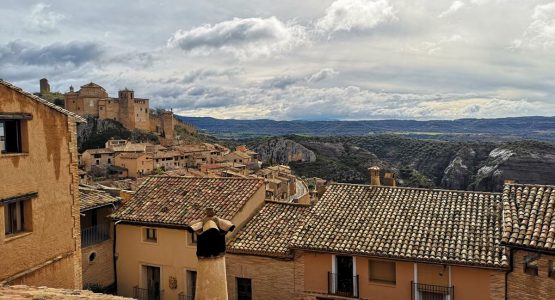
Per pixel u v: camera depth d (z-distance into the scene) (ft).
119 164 396.57
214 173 341.62
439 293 68.69
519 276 63.67
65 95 546.26
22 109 55.21
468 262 64.75
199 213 84.17
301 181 391.04
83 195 86.63
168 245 85.25
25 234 55.57
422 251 68.08
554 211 66.18
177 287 84.69
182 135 647.15
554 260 60.54
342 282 74.49
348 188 87.86
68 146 62.85
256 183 92.22
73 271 63.57
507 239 62.90
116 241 89.61
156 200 91.45
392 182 99.55
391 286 71.41
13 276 53.72
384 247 70.13
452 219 73.97
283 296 77.51
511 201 71.00
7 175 53.11
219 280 26.32
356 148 629.92
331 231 75.66
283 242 79.00
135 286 88.22
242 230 83.82
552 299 60.54
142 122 574.15
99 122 538.47
